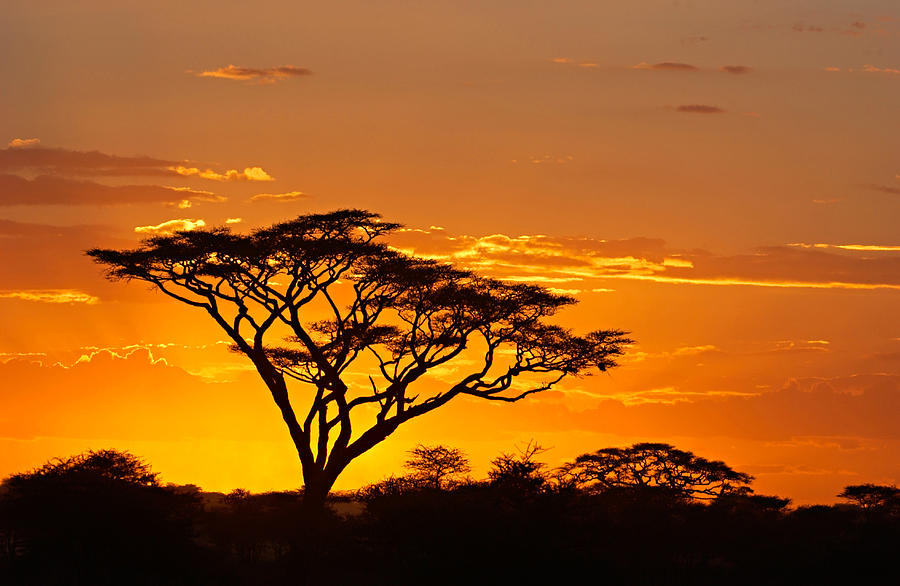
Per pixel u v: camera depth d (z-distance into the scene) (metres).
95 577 141.62
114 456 151.12
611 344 176.62
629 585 161.25
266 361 166.25
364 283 169.75
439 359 171.50
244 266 165.00
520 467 154.00
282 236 163.12
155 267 165.38
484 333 174.38
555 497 148.62
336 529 157.88
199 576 148.62
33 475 143.12
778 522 196.62
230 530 169.50
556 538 144.62
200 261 163.75
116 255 163.75
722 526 183.88
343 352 168.50
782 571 181.88
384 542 148.12
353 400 167.88
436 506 146.88
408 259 169.50
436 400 171.50
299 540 156.75
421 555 146.50
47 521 136.75
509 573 141.62
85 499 137.62
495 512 146.25
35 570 141.50
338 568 158.75
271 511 171.25
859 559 181.38
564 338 174.50
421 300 169.88
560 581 143.38
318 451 164.88
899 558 180.88
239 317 167.50
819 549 186.25
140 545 140.88
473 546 142.25
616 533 165.75
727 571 185.75
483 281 174.00
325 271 167.75
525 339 174.25
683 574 179.25
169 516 145.88
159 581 144.50
